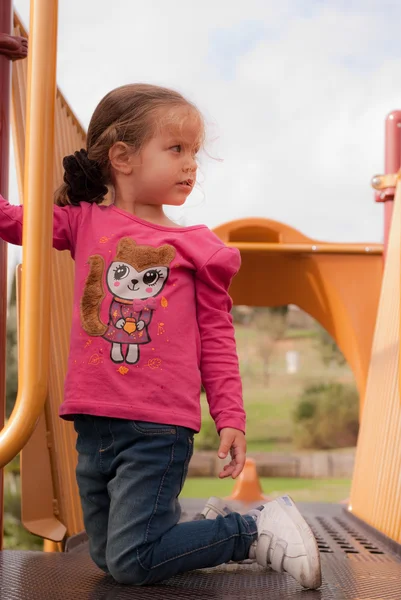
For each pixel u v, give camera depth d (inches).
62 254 85.4
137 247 55.9
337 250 123.6
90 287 55.6
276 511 54.6
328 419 444.8
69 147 96.3
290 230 127.9
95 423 53.4
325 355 457.4
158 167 58.1
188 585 52.0
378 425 91.0
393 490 78.7
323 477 364.8
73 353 54.7
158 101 58.7
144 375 53.2
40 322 44.7
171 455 52.9
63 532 73.9
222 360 56.1
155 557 51.5
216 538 53.0
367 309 125.1
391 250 97.2
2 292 66.4
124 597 47.5
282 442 442.6
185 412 53.5
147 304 54.5
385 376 90.4
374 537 82.6
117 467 53.0
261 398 455.5
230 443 54.1
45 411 73.9
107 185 60.4
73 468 82.7
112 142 58.6
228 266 56.6
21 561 59.7
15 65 76.7
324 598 48.1
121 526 51.7
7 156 66.9
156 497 52.2
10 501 286.0
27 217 45.4
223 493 300.7
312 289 127.7
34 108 46.1
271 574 56.4
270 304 128.9
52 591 49.2
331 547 74.6
